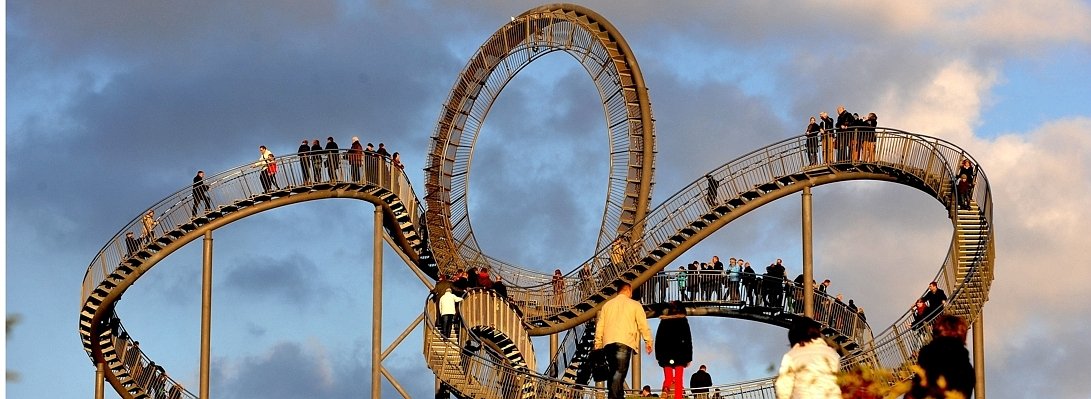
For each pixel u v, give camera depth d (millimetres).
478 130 54844
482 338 44406
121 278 45781
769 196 43625
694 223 44938
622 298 26906
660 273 47812
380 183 48250
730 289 47188
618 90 51531
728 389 35750
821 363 17188
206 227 46031
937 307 37562
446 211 53750
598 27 52125
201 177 47344
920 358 16656
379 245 48312
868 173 43406
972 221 40875
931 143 42219
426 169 54312
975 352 41438
